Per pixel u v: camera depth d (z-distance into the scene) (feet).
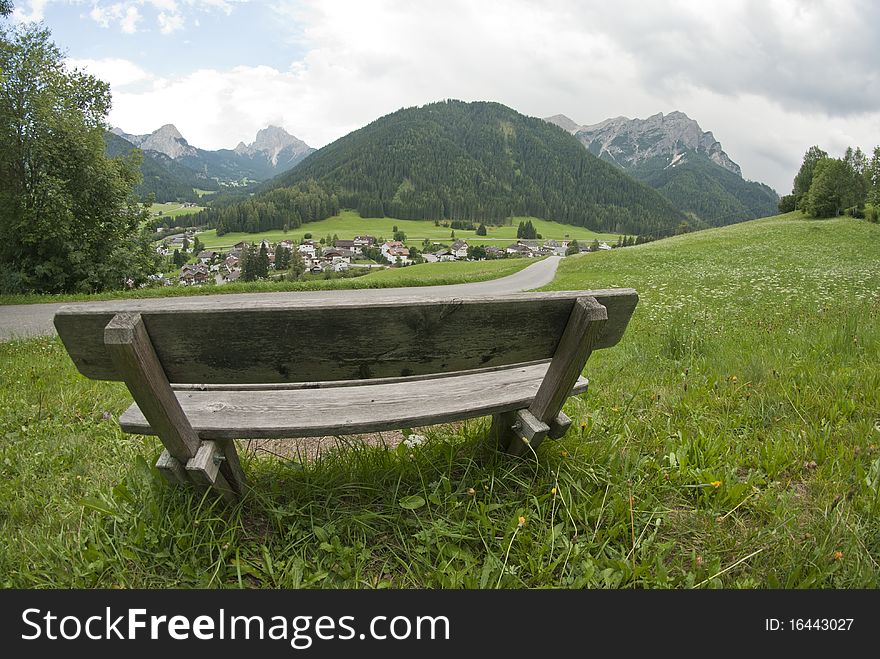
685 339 20.53
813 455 9.44
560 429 8.57
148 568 7.01
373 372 7.04
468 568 6.84
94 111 85.46
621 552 7.15
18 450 11.53
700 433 10.01
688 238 204.85
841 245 147.02
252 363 6.57
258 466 9.55
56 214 77.30
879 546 7.16
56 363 23.04
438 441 10.22
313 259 482.69
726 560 7.06
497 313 7.02
